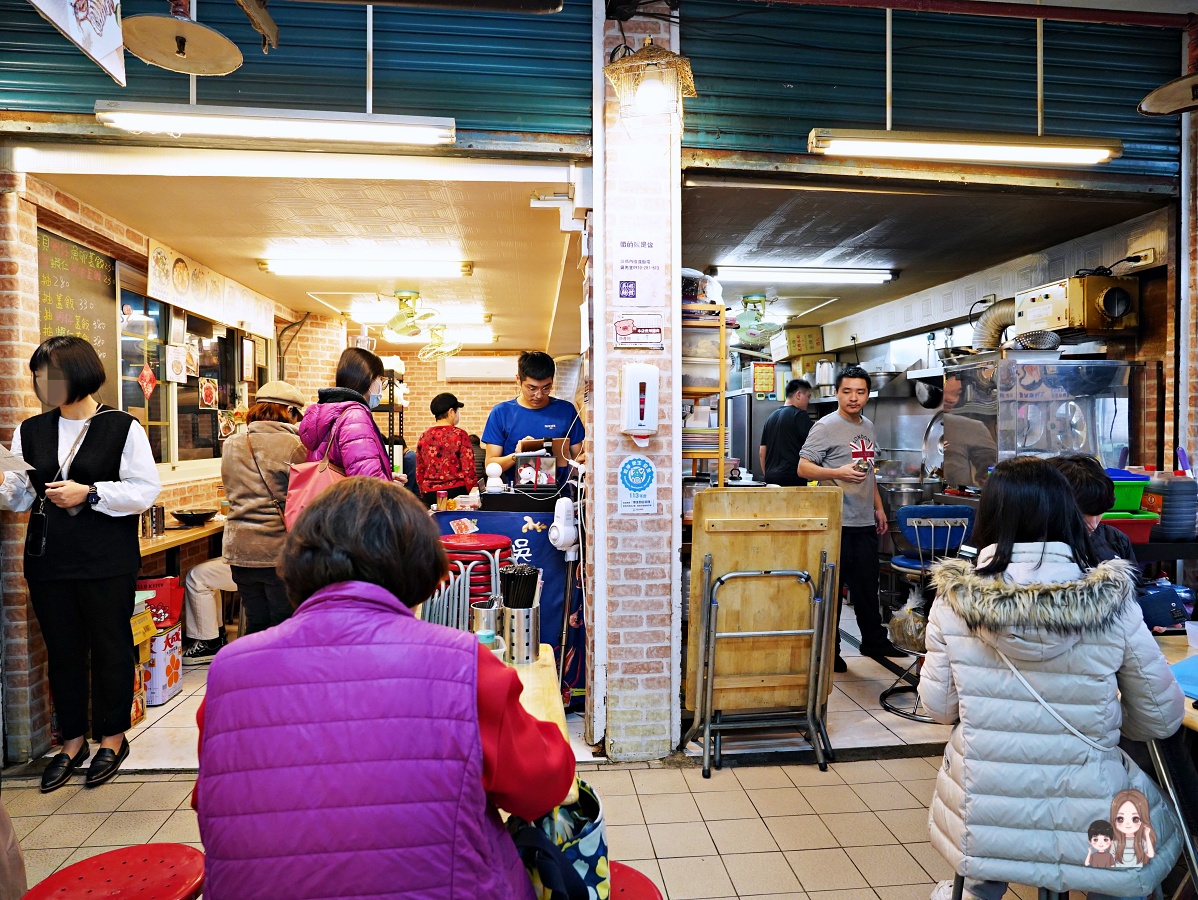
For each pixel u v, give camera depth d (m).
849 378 4.29
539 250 4.70
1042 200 3.79
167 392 4.77
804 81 3.38
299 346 7.02
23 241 3.19
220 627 4.84
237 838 0.96
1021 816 1.67
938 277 5.74
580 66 3.23
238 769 0.97
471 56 3.19
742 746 3.36
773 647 3.15
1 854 1.41
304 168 3.23
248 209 3.76
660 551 3.25
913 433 6.19
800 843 2.55
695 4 3.31
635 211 3.22
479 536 2.46
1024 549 1.72
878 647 4.48
